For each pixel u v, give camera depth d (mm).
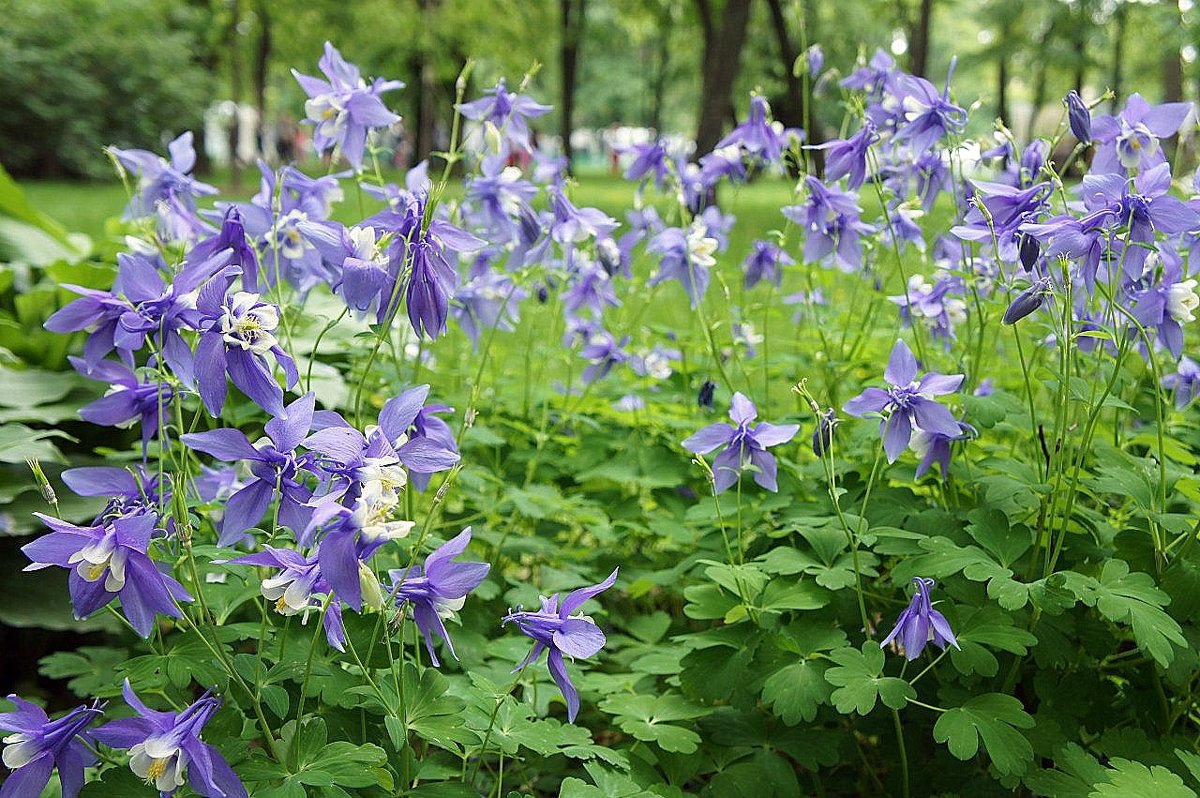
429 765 2359
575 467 3809
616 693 2820
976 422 2689
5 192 5309
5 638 3730
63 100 22047
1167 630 2217
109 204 15891
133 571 1774
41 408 3562
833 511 2881
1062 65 24266
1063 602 2303
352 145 2605
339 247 2061
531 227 3145
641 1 26688
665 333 4203
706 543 3121
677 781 2523
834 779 2814
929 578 2328
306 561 1751
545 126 51656
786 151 3736
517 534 3387
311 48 28312
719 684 2539
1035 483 2625
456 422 3723
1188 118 2521
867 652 2367
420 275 2076
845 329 3598
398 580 1916
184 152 2971
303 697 1922
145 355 3809
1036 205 2535
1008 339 3709
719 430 2643
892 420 2449
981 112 24938
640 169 3906
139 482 2006
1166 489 2779
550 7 24953
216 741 2057
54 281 4387
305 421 1797
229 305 1839
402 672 2084
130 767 1837
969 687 2498
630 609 3617
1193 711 2695
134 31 23812
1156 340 2857
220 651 1961
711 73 13875
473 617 2889
